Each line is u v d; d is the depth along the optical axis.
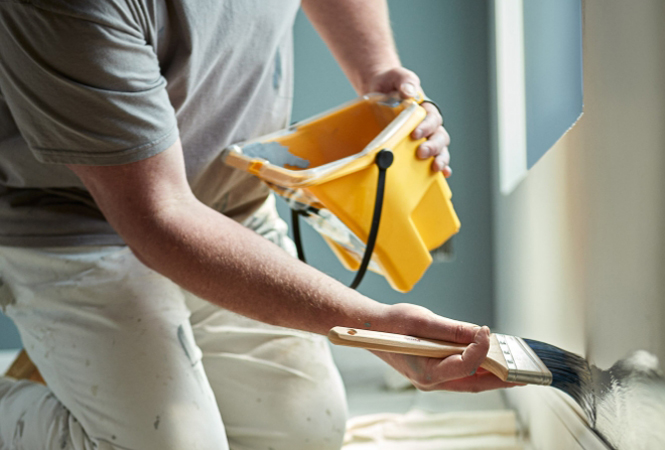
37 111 0.83
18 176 1.04
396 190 1.12
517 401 1.67
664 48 0.67
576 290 1.11
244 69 1.11
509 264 2.09
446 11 2.54
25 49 0.79
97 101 0.80
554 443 1.23
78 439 0.96
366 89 1.30
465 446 1.49
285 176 1.05
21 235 1.06
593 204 0.98
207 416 0.96
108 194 0.86
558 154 1.25
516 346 0.82
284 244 1.35
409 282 1.19
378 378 2.11
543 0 1.86
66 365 0.98
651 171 0.72
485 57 2.53
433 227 1.24
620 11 0.82
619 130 0.83
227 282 0.82
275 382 1.15
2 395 1.12
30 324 1.04
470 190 2.56
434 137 1.17
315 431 1.13
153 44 0.89
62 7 0.75
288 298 0.80
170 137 0.86
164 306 1.02
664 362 0.70
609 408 0.91
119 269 1.04
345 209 1.08
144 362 0.95
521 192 1.80
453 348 0.72
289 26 1.22
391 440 1.54
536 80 1.99
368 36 1.31
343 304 0.79
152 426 0.91
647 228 0.74
